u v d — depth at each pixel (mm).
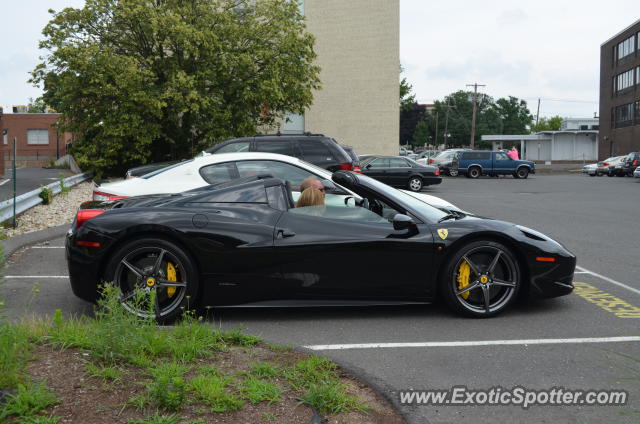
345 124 33500
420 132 113750
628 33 55250
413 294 4906
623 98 56688
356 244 4785
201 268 4695
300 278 4777
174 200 4914
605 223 11984
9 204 10203
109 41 23734
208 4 24281
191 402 2871
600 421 3018
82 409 2725
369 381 3463
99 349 3361
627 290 6000
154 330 3814
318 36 33250
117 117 22641
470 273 4957
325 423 2799
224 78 24156
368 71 33312
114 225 4629
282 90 24953
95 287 4652
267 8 25750
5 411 2602
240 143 10375
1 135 25328
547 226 11484
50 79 22922
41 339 3605
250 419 2746
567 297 5695
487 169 34719
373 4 32938
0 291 3418
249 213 4844
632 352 4070
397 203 5059
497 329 4625
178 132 24594
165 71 23375
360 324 4754
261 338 4141
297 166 7637
